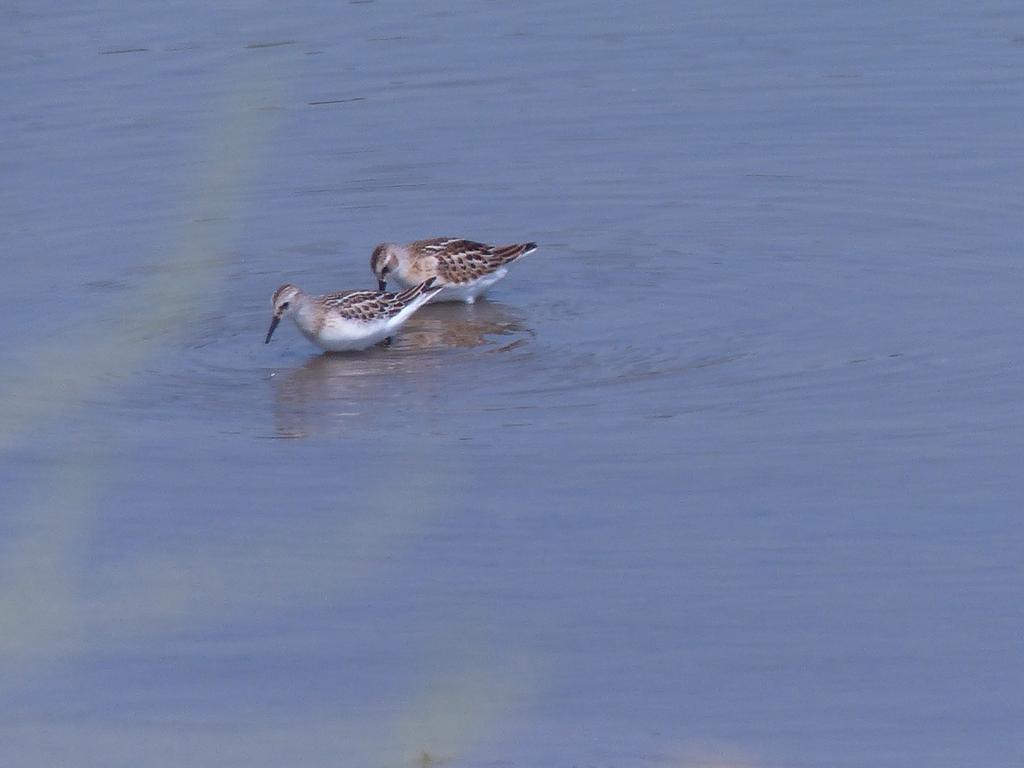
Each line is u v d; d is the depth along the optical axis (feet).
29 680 35.04
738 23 99.55
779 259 70.18
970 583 40.65
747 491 46.60
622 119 86.12
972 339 59.62
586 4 103.09
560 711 34.91
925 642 37.88
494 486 47.11
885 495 46.09
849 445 49.93
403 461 49.11
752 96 88.53
